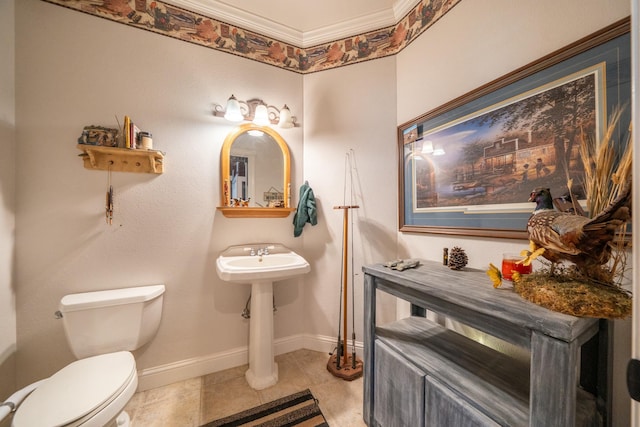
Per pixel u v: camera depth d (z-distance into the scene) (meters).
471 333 1.21
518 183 1.01
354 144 1.81
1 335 1.15
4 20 1.18
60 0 1.32
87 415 0.82
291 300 1.92
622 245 0.66
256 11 1.71
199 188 1.63
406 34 1.63
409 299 1.01
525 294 0.71
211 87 1.67
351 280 1.82
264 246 1.76
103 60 1.40
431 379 0.88
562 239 0.67
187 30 1.60
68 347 1.33
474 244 1.20
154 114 1.51
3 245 1.17
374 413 1.17
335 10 1.70
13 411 0.88
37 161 1.28
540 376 0.60
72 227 1.35
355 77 1.81
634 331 0.39
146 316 1.35
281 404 1.37
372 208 1.76
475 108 1.18
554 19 0.91
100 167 1.39
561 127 0.88
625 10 0.75
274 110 1.85
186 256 1.60
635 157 0.40
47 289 1.30
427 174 1.46
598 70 0.79
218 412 1.31
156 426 1.22
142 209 1.49
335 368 1.63
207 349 1.66
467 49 1.24
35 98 1.27
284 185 1.87
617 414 0.74
